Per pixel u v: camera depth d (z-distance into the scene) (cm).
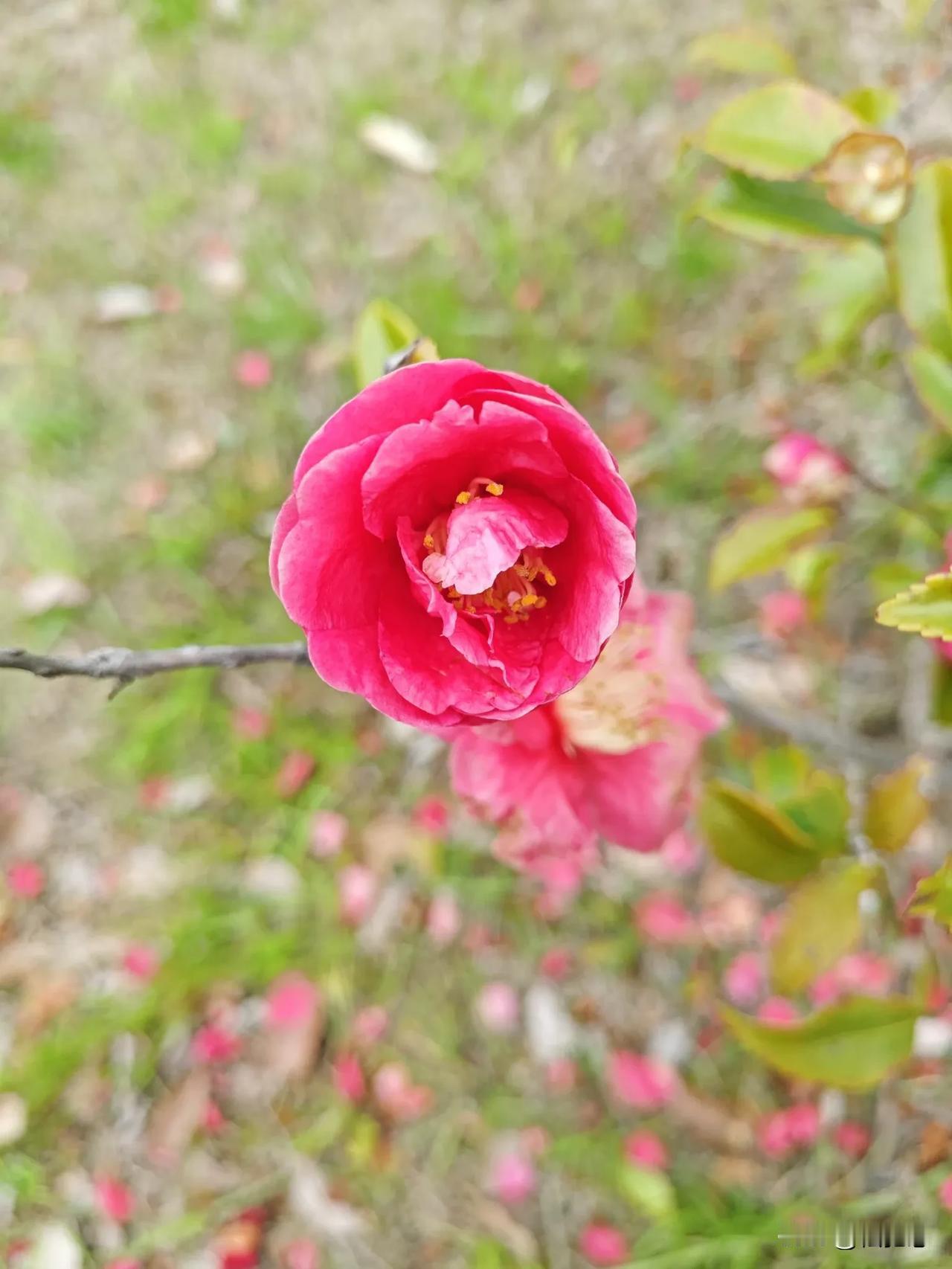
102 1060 49
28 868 54
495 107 66
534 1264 42
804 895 23
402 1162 45
